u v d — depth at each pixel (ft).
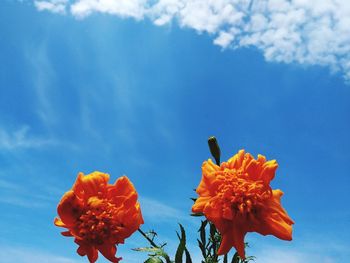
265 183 0.58
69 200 0.57
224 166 0.60
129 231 0.57
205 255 0.64
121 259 0.57
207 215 0.56
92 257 0.57
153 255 0.61
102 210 0.57
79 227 0.57
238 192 0.56
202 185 0.58
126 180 0.59
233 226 0.57
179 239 0.62
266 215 0.57
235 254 0.64
